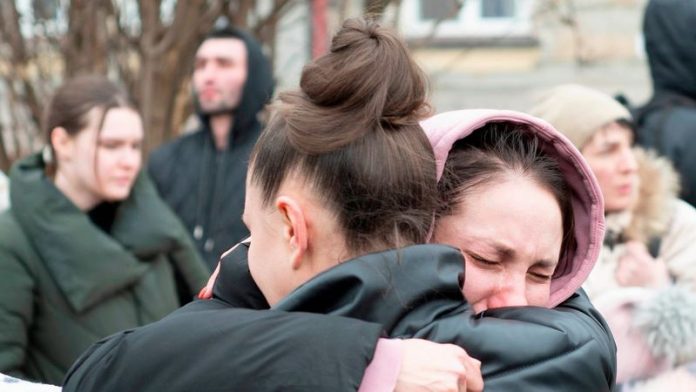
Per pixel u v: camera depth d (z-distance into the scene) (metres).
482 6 12.34
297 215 1.85
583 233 2.09
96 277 3.85
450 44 12.25
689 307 3.18
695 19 4.59
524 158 2.01
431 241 1.97
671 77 4.61
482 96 12.38
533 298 2.03
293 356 1.74
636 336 3.18
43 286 3.81
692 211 3.77
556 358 1.83
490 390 1.79
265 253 1.92
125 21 6.23
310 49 7.16
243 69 5.16
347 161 1.83
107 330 3.89
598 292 3.52
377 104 1.85
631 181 3.65
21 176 3.89
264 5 7.76
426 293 1.81
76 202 4.04
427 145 1.90
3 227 3.80
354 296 1.80
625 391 3.19
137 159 4.08
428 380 1.73
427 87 1.93
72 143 4.00
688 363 3.19
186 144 5.23
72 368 1.97
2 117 7.32
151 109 5.98
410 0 12.04
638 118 4.59
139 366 1.81
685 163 4.37
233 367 1.75
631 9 11.85
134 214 4.09
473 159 1.99
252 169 1.94
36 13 6.22
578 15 11.90
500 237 1.95
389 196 1.83
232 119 5.14
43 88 6.25
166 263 4.18
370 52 1.87
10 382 2.22
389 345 1.77
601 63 12.01
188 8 5.94
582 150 3.72
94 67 6.06
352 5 5.77
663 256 3.67
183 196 5.11
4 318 3.70
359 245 1.85
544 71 12.20
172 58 6.02
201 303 2.02
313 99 1.88
